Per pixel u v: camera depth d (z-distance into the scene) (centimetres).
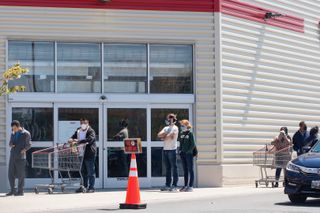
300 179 1395
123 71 2023
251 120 2169
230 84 2102
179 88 2056
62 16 1962
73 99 1972
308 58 2464
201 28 2055
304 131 2092
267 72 2258
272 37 2294
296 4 2425
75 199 1608
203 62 2053
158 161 2022
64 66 1984
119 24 1995
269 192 1842
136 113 2019
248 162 2134
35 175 1944
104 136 1986
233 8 2139
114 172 1988
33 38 1955
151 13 2020
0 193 1848
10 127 1923
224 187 2023
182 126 1916
